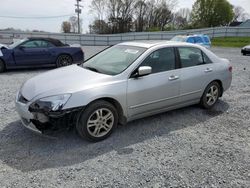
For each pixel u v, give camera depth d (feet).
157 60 14.85
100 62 15.43
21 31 117.60
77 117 12.21
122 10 208.44
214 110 18.16
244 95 22.08
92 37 126.72
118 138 13.43
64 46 36.01
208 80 17.43
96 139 12.87
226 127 15.33
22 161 11.06
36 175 10.10
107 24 212.23
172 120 16.11
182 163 11.25
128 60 14.37
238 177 10.37
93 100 12.31
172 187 9.63
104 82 12.88
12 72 32.40
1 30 117.60
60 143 12.71
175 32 132.57
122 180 9.94
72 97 11.84
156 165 11.03
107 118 13.10
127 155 11.78
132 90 13.56
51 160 11.20
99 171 10.48
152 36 131.23
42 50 33.76
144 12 215.72
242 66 41.55
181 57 16.02
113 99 13.09
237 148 12.77
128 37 130.21
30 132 13.79
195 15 231.71
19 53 32.22
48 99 11.73
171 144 12.98
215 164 11.26
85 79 12.94
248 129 15.10
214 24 226.99
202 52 17.49
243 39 129.49
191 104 17.33
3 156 11.41
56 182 9.70
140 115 14.51
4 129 14.10
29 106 11.98
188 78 16.08
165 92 15.02
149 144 12.91
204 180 10.11
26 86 13.44
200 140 13.53
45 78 13.71
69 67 15.62
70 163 11.01
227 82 18.94
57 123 11.73
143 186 9.62
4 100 19.27
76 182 9.75
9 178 9.87
